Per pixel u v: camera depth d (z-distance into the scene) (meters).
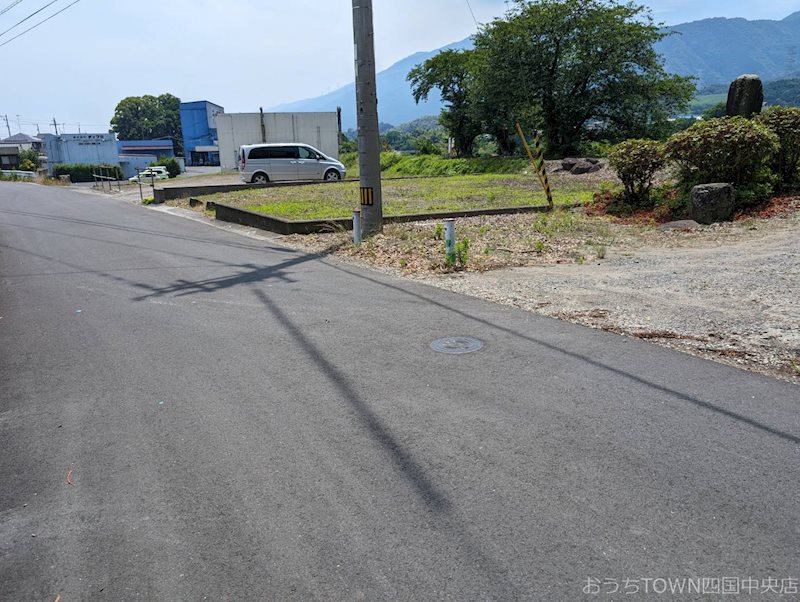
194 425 3.95
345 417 3.98
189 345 5.57
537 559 2.57
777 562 2.51
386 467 3.35
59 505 3.11
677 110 35.59
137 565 2.64
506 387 4.34
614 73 33.62
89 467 3.47
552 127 35.66
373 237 11.02
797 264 7.64
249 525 2.88
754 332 5.30
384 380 4.57
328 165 26.12
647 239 10.38
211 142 84.75
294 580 2.50
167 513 3.01
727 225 10.73
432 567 2.54
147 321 6.43
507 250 9.63
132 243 12.38
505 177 25.78
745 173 11.68
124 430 3.91
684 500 2.94
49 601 2.44
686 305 6.23
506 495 3.04
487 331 5.67
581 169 25.55
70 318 6.64
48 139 65.19
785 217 10.67
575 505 2.93
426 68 46.25
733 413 3.82
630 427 3.68
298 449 3.59
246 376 4.76
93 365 5.12
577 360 4.82
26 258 10.95
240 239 12.47
